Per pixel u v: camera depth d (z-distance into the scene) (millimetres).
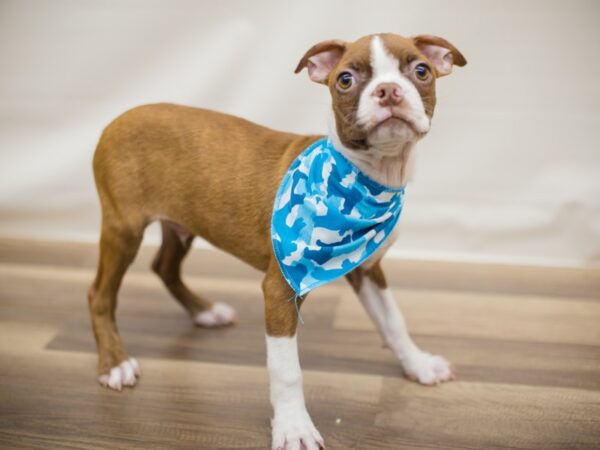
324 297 715
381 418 543
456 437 521
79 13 798
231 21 785
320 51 491
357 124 445
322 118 802
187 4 784
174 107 568
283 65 791
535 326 660
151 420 542
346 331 656
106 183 571
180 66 805
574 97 763
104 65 811
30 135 839
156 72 810
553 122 773
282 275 503
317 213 491
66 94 823
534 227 801
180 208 560
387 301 578
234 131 547
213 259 807
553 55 754
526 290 730
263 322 677
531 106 772
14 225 869
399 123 433
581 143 775
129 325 670
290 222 497
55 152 837
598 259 796
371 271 568
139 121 561
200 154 542
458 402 558
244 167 532
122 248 580
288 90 799
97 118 828
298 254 493
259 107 807
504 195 801
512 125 780
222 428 533
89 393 572
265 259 539
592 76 754
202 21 788
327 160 490
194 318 668
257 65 796
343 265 500
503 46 758
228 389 577
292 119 810
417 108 437
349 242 497
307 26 776
